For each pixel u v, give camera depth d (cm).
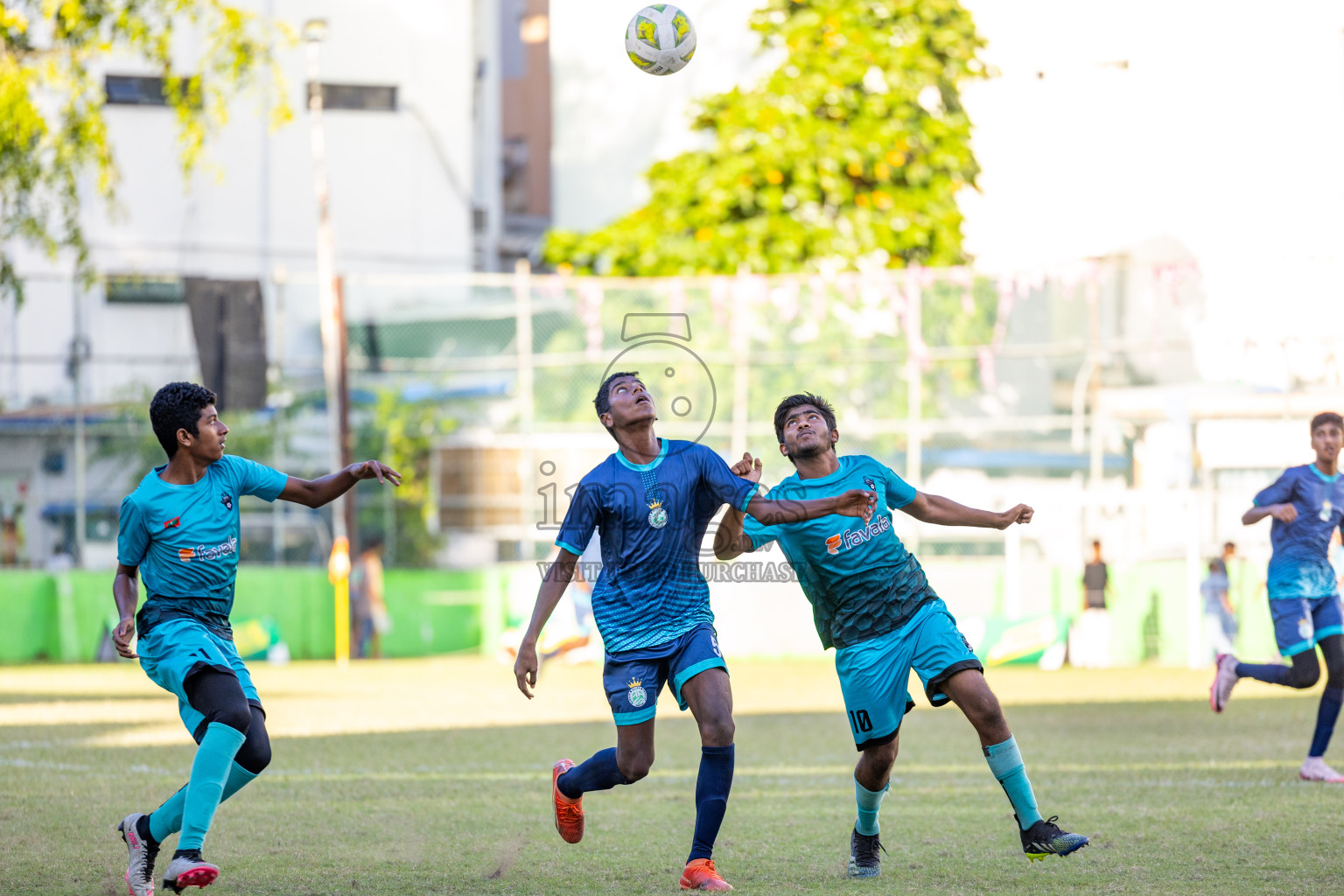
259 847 2134
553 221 10738
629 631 1834
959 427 7538
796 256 8131
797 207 8294
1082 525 7562
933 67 8400
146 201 8712
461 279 7444
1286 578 2862
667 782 2928
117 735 3697
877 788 1905
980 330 7981
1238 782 2805
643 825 2364
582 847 2145
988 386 7488
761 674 6203
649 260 8250
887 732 1900
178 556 1794
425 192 9381
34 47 6900
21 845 2103
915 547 7719
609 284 7438
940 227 8344
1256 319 7206
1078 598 7006
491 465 7719
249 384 6931
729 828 2330
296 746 3566
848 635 1919
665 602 1838
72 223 7069
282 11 9100
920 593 1930
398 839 2206
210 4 7194
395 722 4162
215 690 1738
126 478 7644
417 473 7844
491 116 10012
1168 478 7394
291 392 7925
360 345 8750
